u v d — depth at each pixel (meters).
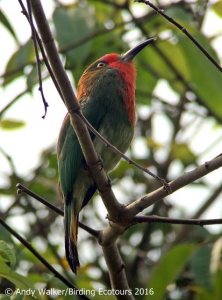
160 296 9.75
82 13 11.89
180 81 13.41
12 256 7.21
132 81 9.97
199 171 7.27
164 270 9.69
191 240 12.49
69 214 8.89
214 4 12.64
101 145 9.13
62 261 11.77
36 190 13.27
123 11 13.66
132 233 13.18
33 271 11.44
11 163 13.22
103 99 9.56
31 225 12.85
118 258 8.44
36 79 11.33
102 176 7.64
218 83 11.85
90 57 12.95
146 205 7.71
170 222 7.76
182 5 12.79
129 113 9.70
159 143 13.73
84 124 7.31
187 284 11.41
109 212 7.89
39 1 6.84
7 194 13.20
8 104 12.11
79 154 9.09
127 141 9.71
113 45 12.94
